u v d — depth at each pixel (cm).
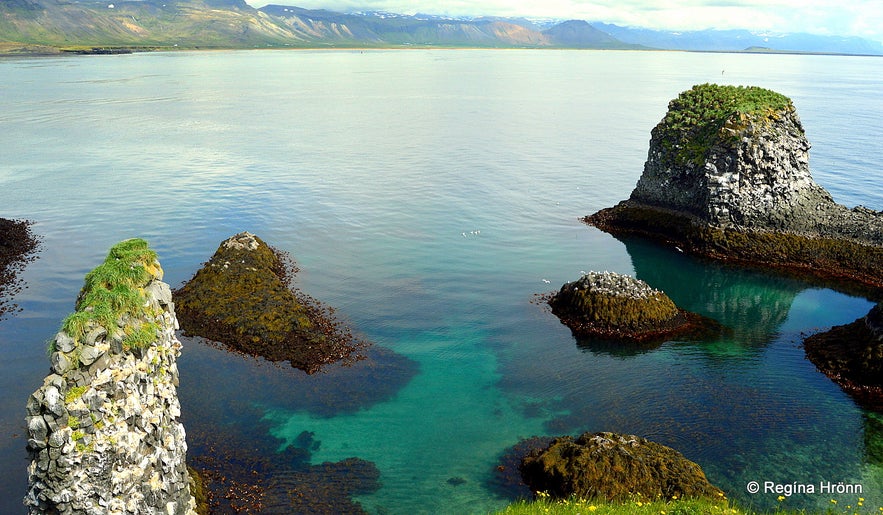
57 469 1959
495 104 19438
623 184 9350
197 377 3806
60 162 10262
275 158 10838
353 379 3891
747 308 5247
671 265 6216
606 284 4834
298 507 2784
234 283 4788
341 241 6575
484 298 5228
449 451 3231
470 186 9062
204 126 14325
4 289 5169
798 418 3600
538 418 3556
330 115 16612
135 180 9062
